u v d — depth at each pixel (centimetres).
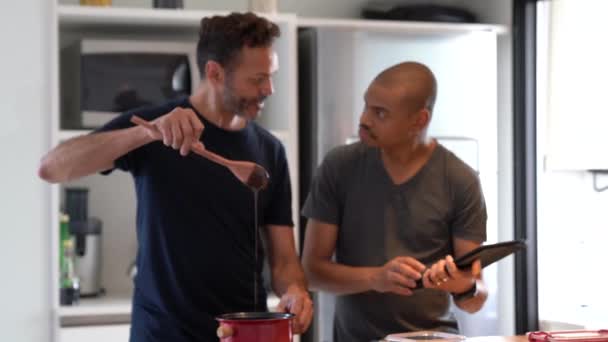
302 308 217
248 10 363
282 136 350
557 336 204
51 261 324
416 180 252
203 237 225
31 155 323
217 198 226
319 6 415
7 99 321
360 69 371
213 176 226
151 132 197
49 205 324
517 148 407
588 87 396
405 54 378
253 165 206
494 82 391
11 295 321
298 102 384
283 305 221
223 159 204
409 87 243
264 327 172
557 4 405
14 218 321
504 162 413
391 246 251
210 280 226
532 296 407
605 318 398
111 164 221
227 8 399
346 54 369
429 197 252
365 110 249
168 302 224
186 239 224
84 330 328
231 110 228
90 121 346
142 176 227
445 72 384
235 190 228
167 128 193
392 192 252
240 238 230
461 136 387
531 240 407
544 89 411
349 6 420
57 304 325
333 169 257
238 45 222
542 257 415
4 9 321
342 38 368
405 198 251
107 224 387
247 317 177
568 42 402
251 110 228
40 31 324
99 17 342
